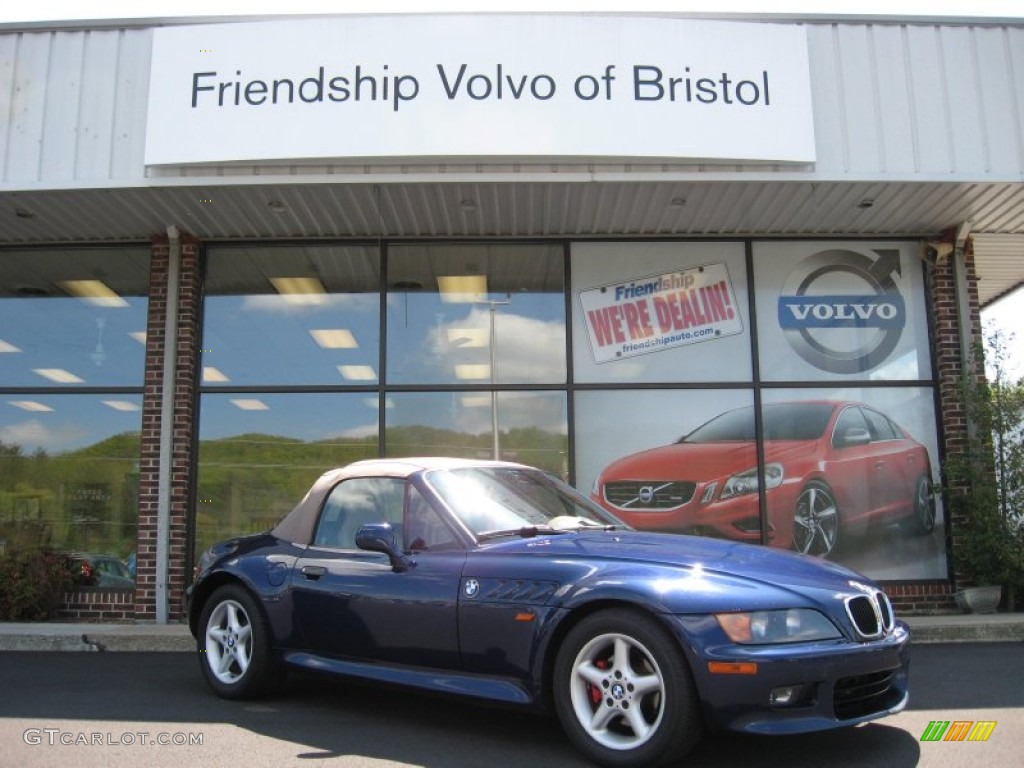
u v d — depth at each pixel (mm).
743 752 4402
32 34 8602
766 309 10188
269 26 8234
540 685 4297
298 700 5652
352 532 5367
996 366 9594
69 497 9945
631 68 8180
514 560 4555
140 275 10281
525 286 10227
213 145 8109
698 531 9719
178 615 9398
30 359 10242
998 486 9359
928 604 9602
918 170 8406
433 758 4352
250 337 10133
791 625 3963
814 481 9828
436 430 9953
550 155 8062
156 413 9680
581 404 9984
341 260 10242
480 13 8195
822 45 8523
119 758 4344
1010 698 5676
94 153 8375
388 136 8055
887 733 4781
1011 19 8633
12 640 8172
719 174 8281
